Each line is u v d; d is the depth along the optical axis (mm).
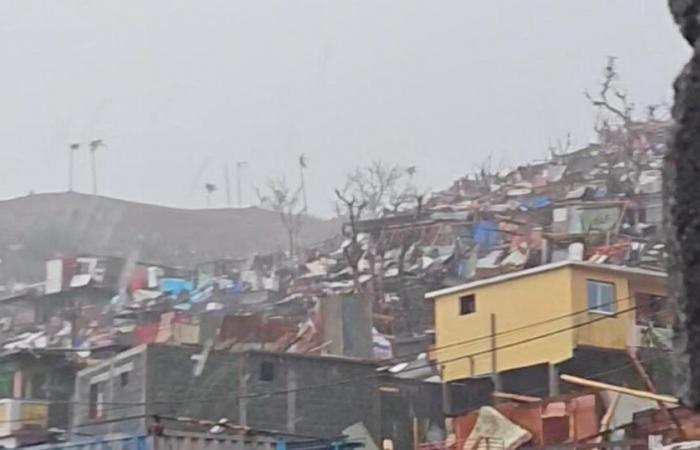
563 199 69125
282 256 80000
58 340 71812
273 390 45625
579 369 44281
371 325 52562
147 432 29312
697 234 3139
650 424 31266
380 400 46531
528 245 63000
